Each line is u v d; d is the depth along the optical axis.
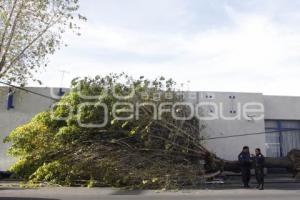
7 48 16.19
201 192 16.00
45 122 20.44
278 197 14.11
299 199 13.55
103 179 18.14
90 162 18.34
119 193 15.88
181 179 17.81
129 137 19.22
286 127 25.23
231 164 20.25
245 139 23.88
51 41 17.38
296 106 25.39
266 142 24.84
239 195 14.80
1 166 22.94
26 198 14.25
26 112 23.53
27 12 16.66
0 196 14.88
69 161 18.66
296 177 21.66
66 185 18.44
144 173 17.70
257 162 17.47
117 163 18.20
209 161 19.67
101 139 19.34
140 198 14.22
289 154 22.19
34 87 23.72
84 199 14.02
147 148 18.84
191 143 19.81
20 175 20.02
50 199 13.98
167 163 18.39
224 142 23.64
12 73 16.72
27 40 16.81
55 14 17.31
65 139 19.58
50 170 18.45
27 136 19.80
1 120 23.44
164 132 19.47
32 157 19.52
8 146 23.17
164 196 14.78
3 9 16.30
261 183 17.28
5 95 22.56
